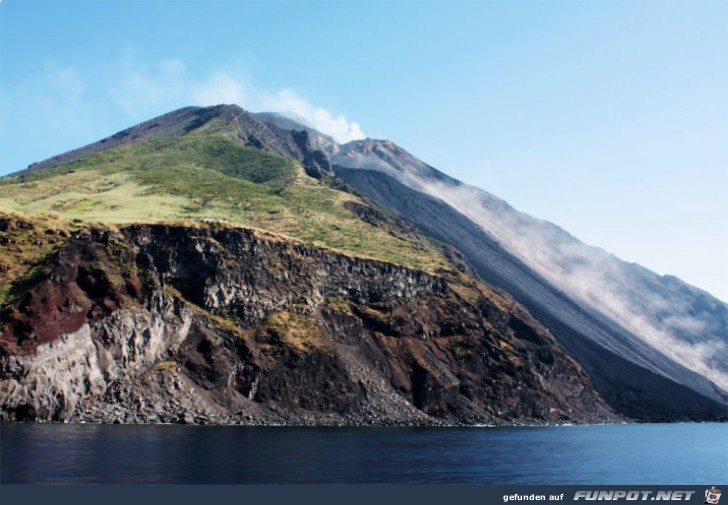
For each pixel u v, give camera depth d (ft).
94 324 460.14
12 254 501.15
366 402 565.94
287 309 599.98
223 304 566.36
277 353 548.31
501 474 283.18
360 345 621.31
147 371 477.36
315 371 555.28
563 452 393.70
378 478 254.27
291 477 244.83
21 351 413.18
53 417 412.98
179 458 273.13
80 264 488.44
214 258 577.43
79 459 255.09
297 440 376.07
